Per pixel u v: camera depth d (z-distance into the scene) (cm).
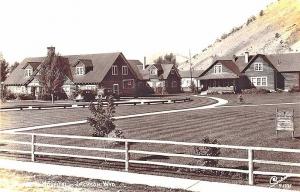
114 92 7525
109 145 2297
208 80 8431
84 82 7388
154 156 1981
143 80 8794
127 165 1647
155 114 3866
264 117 3334
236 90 8094
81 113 4138
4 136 2691
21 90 8000
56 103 6059
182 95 7925
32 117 3778
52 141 2467
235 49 14675
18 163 1823
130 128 2889
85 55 7962
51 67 6488
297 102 4847
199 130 2712
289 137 2347
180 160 1866
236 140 2294
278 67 7950
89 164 1827
